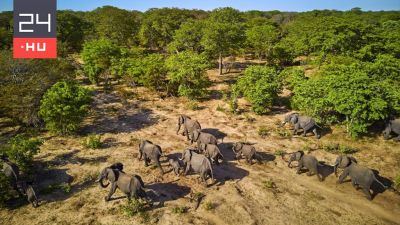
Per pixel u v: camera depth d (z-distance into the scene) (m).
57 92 22.69
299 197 16.59
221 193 16.80
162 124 25.75
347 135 23.31
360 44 39.41
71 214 14.98
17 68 26.34
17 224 14.29
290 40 44.22
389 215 15.32
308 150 21.38
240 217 15.00
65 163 19.36
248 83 27.88
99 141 21.72
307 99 24.67
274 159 20.39
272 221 14.80
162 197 16.36
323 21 42.19
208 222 14.63
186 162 17.97
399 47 37.81
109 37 58.16
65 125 23.06
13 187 16.11
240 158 20.55
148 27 55.34
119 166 16.50
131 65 34.47
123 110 28.73
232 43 38.59
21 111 23.78
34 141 18.02
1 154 17.62
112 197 16.33
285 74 32.16
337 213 15.41
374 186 17.53
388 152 21.03
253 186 17.42
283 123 24.45
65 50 42.06
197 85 30.73
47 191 16.55
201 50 43.59
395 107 22.12
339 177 17.78
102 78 38.47
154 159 18.48
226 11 55.16
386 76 28.14
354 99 21.52
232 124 25.66
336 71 27.50
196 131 20.77
